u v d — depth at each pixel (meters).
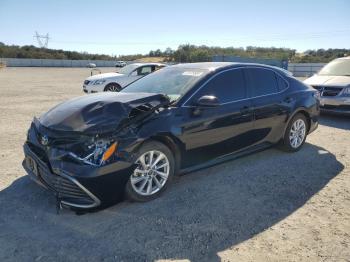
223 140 4.68
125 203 3.96
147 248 3.11
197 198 4.12
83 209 3.48
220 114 4.54
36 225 3.45
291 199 4.16
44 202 3.93
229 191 4.34
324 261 2.98
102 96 4.36
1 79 27.09
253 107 5.00
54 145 3.56
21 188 4.29
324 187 4.54
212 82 4.59
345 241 3.29
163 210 3.81
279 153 5.96
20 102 12.31
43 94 15.38
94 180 3.39
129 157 3.62
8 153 5.71
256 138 5.21
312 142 6.80
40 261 2.89
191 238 3.28
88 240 3.21
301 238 3.32
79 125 3.57
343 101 8.71
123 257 2.97
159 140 3.99
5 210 3.73
